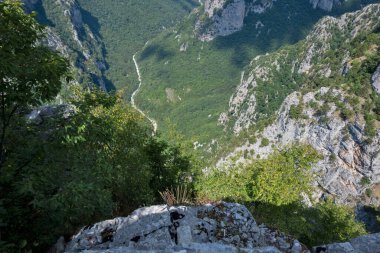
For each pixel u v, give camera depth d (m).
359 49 162.62
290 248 10.16
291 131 138.00
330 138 123.75
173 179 21.92
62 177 9.08
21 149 9.12
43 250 10.09
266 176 20.48
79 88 17.16
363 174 114.88
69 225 10.74
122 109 19.97
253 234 10.32
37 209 10.02
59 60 9.20
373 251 9.84
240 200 19.91
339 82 139.25
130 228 9.66
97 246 9.34
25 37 9.16
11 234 9.51
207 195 19.98
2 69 7.91
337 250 9.79
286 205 20.77
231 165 23.16
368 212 107.94
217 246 8.34
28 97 9.09
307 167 22.27
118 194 16.11
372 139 112.69
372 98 120.12
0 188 8.95
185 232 9.70
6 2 8.88
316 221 29.38
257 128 155.75
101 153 10.50
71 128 9.02
